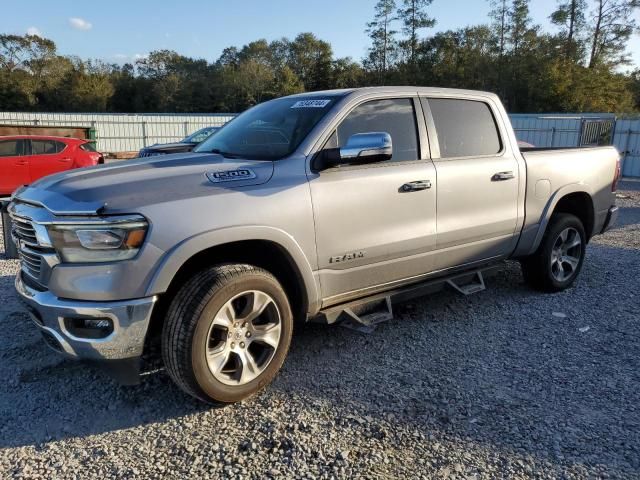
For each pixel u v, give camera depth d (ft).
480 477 8.70
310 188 11.50
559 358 13.06
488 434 9.87
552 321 15.46
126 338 9.70
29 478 8.78
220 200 10.35
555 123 73.82
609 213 19.40
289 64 323.98
